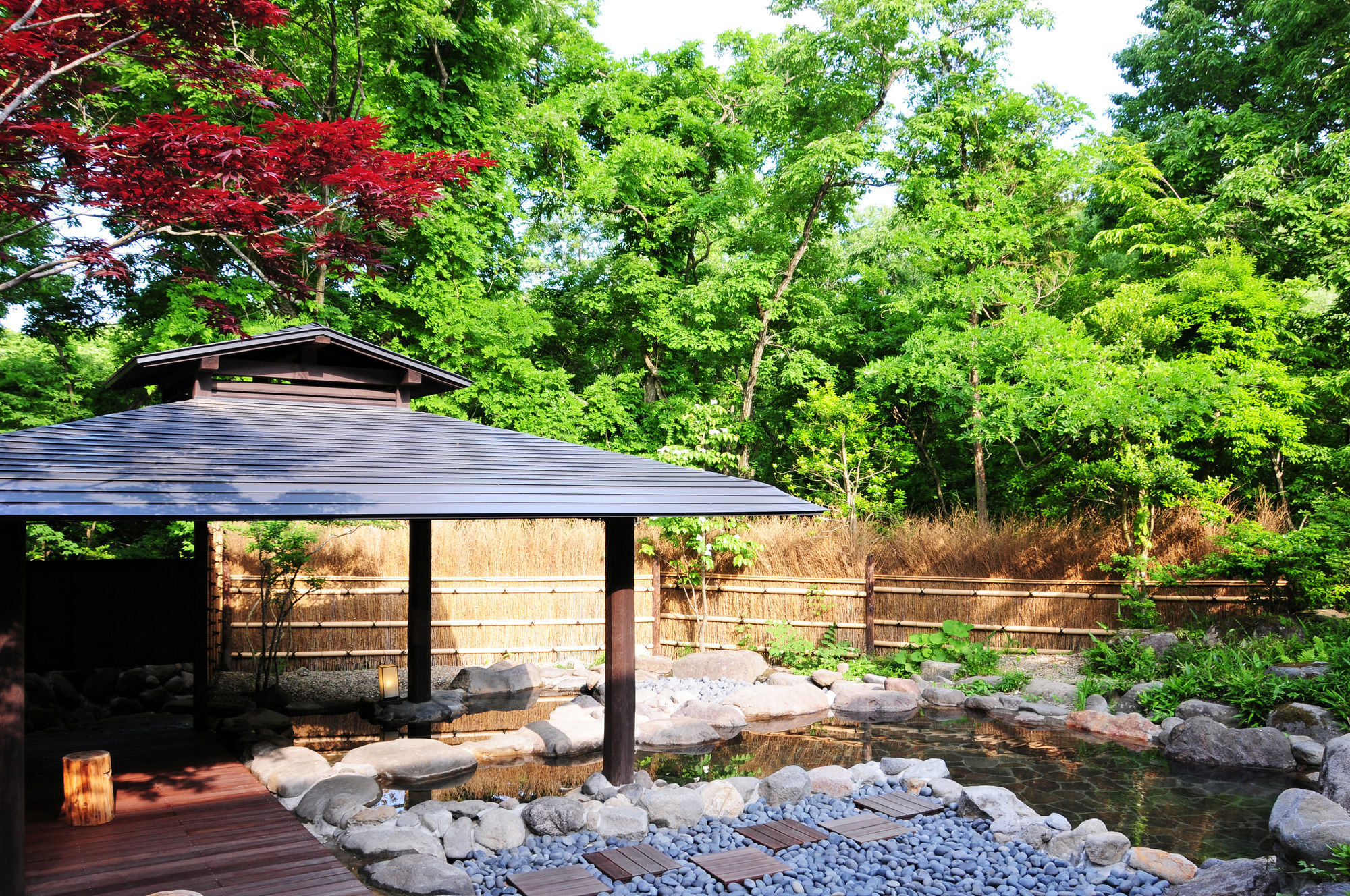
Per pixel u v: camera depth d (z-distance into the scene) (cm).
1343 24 1650
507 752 909
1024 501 1745
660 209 2242
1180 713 978
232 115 1370
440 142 1744
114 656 1105
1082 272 2130
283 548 1150
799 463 1995
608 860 616
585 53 2262
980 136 1928
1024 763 873
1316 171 1678
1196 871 581
